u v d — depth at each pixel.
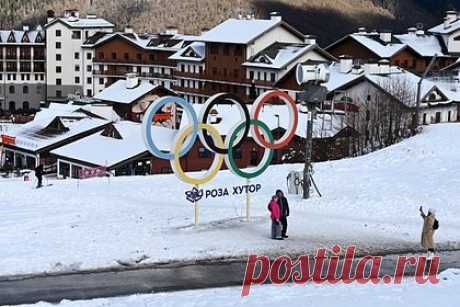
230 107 75.31
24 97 146.00
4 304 23.23
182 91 123.81
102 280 25.80
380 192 40.44
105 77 140.12
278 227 30.95
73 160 72.12
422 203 37.78
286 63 103.69
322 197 39.62
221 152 33.34
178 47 132.75
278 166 52.19
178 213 36.97
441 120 85.88
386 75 82.06
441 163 47.56
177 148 32.41
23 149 81.88
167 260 28.05
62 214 37.72
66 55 143.38
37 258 27.98
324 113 72.69
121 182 50.78
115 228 33.12
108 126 77.75
